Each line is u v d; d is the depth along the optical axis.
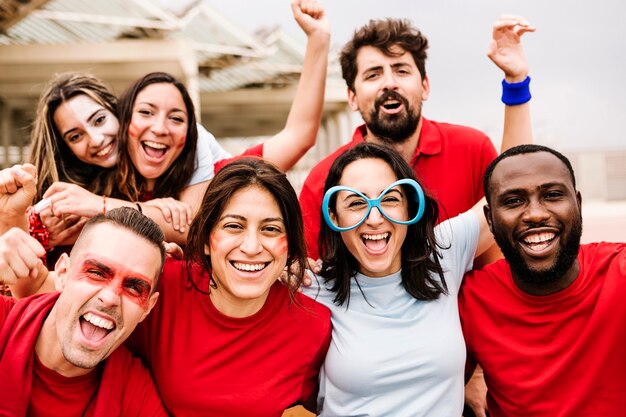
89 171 3.31
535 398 2.31
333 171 2.51
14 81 10.33
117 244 2.09
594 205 16.89
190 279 2.34
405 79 3.26
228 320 2.32
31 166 2.41
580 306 2.27
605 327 2.22
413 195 2.48
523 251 2.29
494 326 2.44
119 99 3.21
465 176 3.24
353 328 2.41
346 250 2.53
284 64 12.90
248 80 14.15
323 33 3.48
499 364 2.40
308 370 2.43
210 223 2.27
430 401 2.31
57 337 2.04
